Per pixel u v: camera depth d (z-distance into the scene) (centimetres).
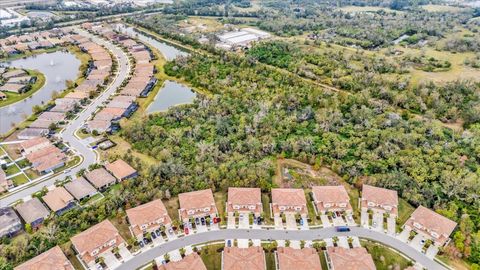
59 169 13000
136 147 13925
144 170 12588
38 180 12419
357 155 13125
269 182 11869
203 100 17138
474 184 11356
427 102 16675
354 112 15638
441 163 12406
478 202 10850
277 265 9250
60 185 12050
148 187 11375
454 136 14200
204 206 10675
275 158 13212
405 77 19788
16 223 10294
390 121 14912
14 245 9475
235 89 18125
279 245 9806
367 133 14200
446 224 10056
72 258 9300
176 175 11956
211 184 11569
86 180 12144
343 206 10875
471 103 16412
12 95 19162
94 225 10188
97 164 13025
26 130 15325
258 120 15050
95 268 9094
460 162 12675
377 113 16012
